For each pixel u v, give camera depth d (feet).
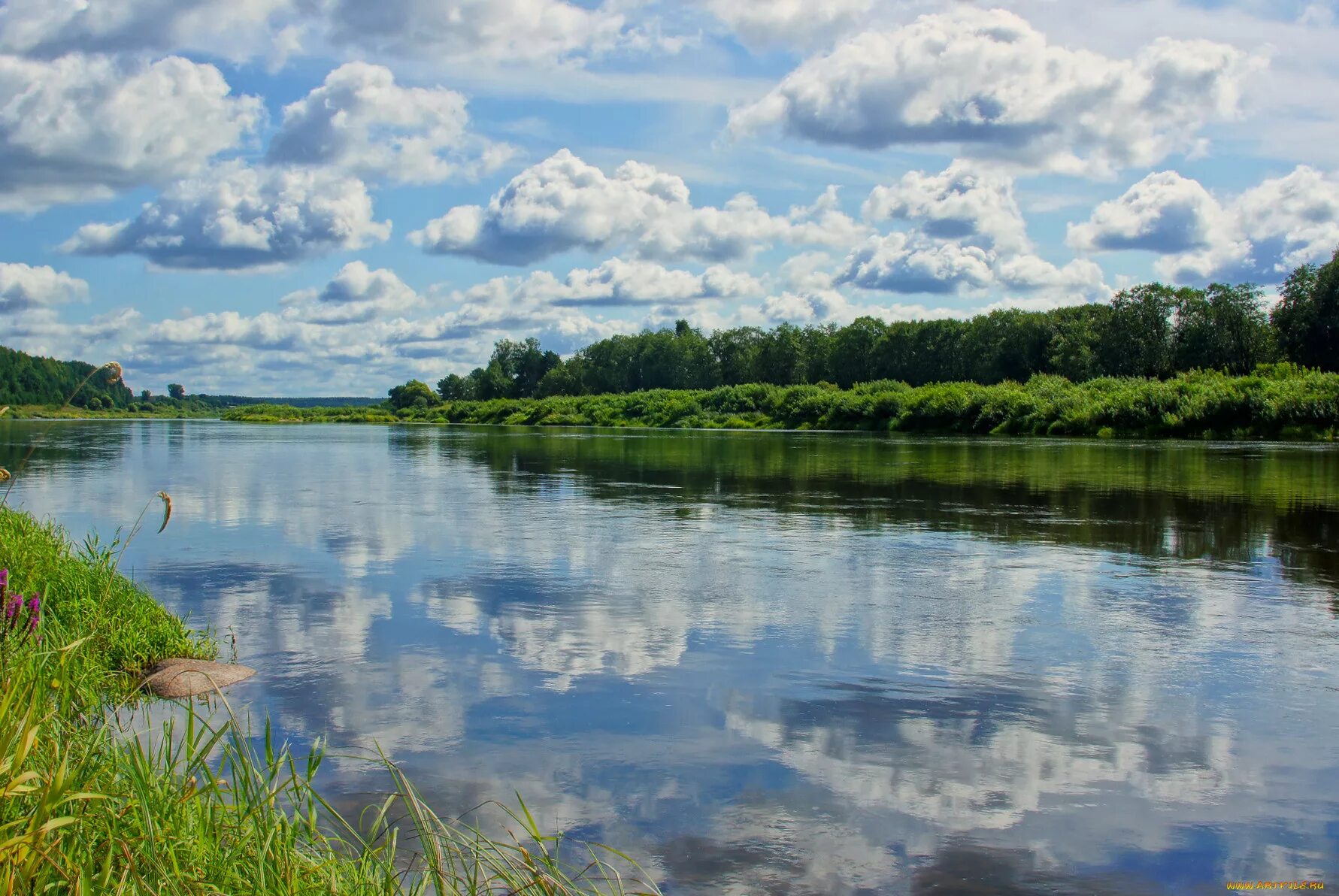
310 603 30.40
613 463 104.53
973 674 22.79
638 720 19.48
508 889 12.44
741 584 33.63
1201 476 81.35
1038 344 304.71
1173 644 25.54
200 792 11.43
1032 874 13.42
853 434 214.28
